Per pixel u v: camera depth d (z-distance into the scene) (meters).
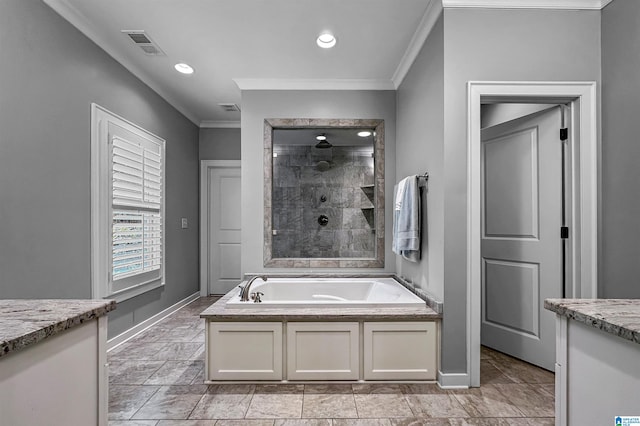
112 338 2.88
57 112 2.22
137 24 2.44
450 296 2.19
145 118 3.37
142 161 3.26
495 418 1.86
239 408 1.97
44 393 0.90
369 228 3.51
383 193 3.45
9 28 1.88
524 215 2.62
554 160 2.41
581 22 2.20
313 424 1.81
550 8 2.20
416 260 2.68
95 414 1.11
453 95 2.19
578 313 1.05
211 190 5.00
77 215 2.41
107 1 2.19
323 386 2.23
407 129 3.03
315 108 3.45
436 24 2.32
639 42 1.93
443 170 2.19
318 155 3.51
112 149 2.78
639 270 1.93
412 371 2.27
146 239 3.36
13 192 1.91
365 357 2.27
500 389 2.17
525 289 2.61
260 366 2.27
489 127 2.87
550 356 2.43
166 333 3.30
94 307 1.08
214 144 4.91
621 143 2.04
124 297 3.01
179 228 4.23
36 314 0.99
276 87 3.43
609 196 2.13
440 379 2.21
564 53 2.20
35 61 2.04
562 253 2.37
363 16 2.35
